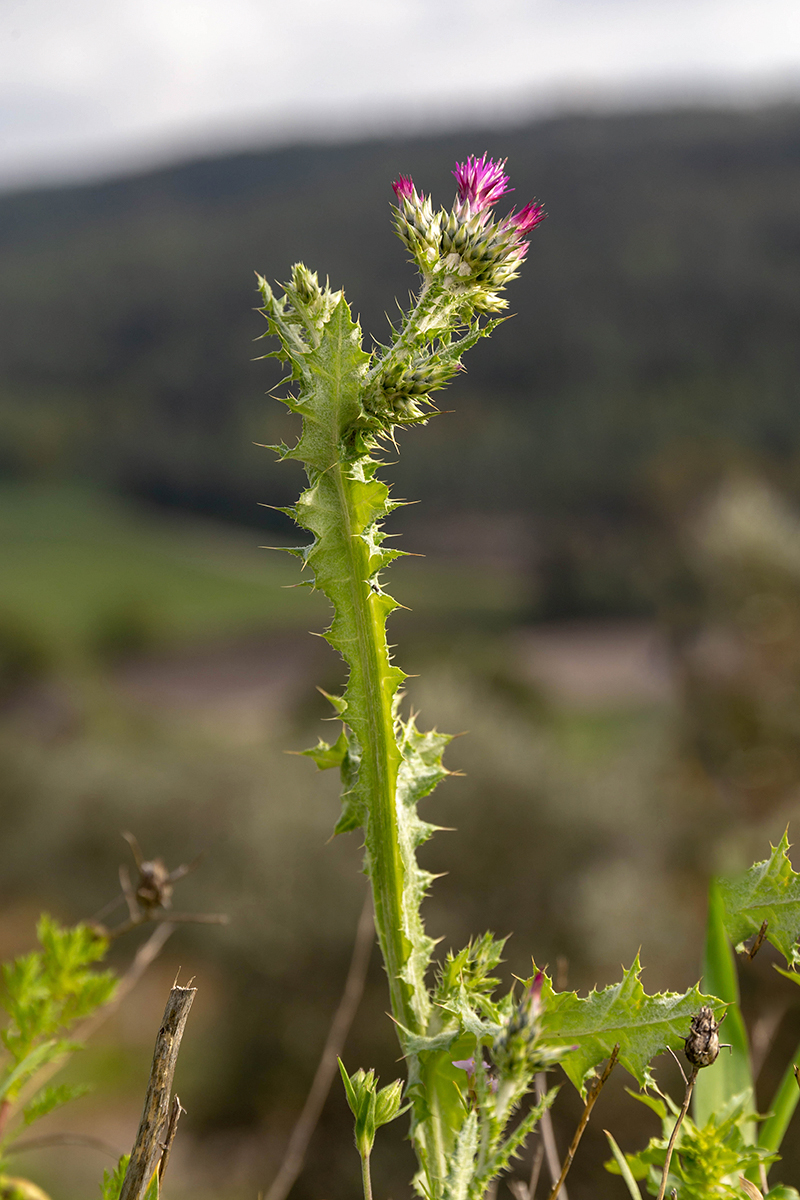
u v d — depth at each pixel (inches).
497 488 3309.5
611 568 2517.2
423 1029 31.1
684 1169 32.4
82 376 4665.4
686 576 714.2
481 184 35.4
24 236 6077.8
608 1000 28.1
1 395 4471.0
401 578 2834.6
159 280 4972.9
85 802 788.0
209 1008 557.3
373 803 32.3
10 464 3988.7
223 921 47.3
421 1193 29.4
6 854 804.0
